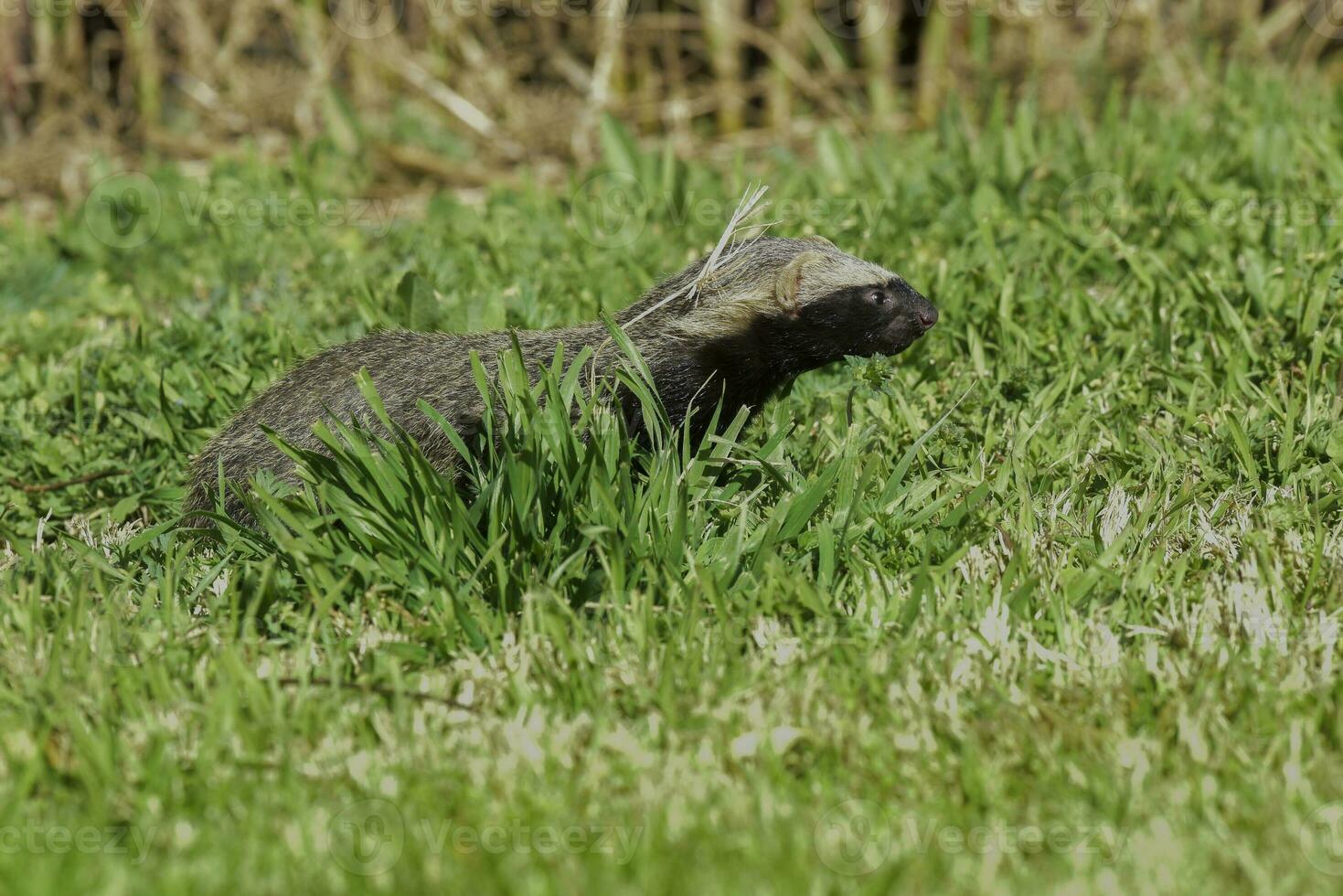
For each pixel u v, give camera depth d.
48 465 10.72
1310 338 10.86
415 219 17.52
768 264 10.11
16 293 16.12
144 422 11.00
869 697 7.40
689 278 10.22
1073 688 7.47
